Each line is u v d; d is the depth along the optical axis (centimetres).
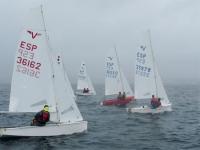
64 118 2014
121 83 4503
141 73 3447
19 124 2589
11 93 1936
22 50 1927
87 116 3178
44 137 1914
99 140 1938
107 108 3984
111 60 4478
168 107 3422
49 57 1956
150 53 3422
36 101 1950
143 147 1788
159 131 2330
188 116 3231
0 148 1673
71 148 1723
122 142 1912
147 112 3312
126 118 3008
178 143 1906
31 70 1939
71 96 2048
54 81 1984
